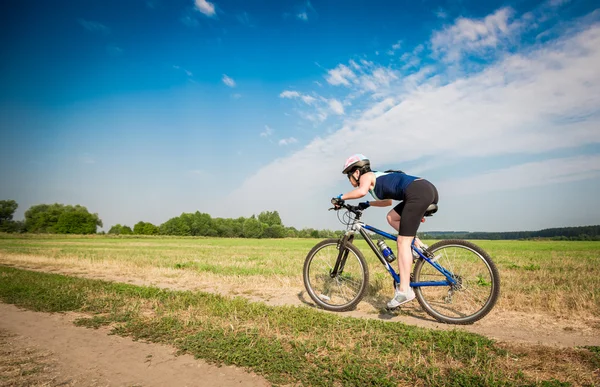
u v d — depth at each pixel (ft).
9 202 339.77
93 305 14.93
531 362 8.64
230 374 8.32
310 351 9.41
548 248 104.63
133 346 10.25
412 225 12.91
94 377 8.17
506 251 80.94
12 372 8.44
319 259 16.14
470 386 7.37
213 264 35.04
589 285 19.29
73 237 224.74
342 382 7.75
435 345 9.86
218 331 11.03
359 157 14.21
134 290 17.92
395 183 13.34
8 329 12.01
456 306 13.84
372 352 9.44
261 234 344.28
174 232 365.20
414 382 7.76
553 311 14.14
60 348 10.13
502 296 16.88
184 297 16.21
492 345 9.73
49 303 15.37
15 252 62.85
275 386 7.63
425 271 13.92
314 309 14.24
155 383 7.85
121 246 106.42
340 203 14.92
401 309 14.90
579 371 8.07
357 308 15.34
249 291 19.65
